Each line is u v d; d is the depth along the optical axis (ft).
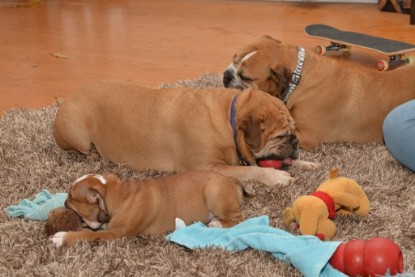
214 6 33.55
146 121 12.55
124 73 21.03
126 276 8.86
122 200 9.75
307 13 30.55
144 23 29.66
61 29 28.55
